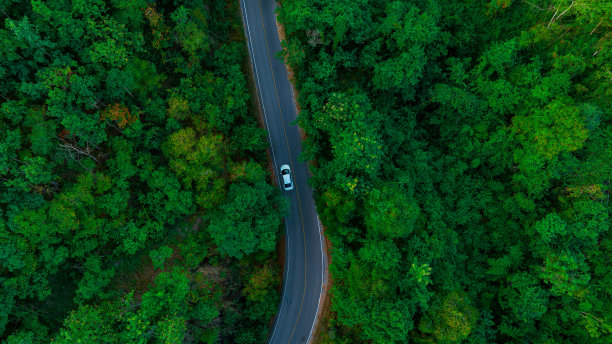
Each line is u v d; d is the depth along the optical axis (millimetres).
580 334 40625
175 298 31688
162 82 39625
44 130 29375
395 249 37188
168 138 37875
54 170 31828
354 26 41406
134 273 36844
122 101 35031
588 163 41469
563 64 42812
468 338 39688
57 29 30000
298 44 43188
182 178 38031
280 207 41438
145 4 34688
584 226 41094
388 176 42562
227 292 41500
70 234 32281
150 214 37562
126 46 34156
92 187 33406
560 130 39062
